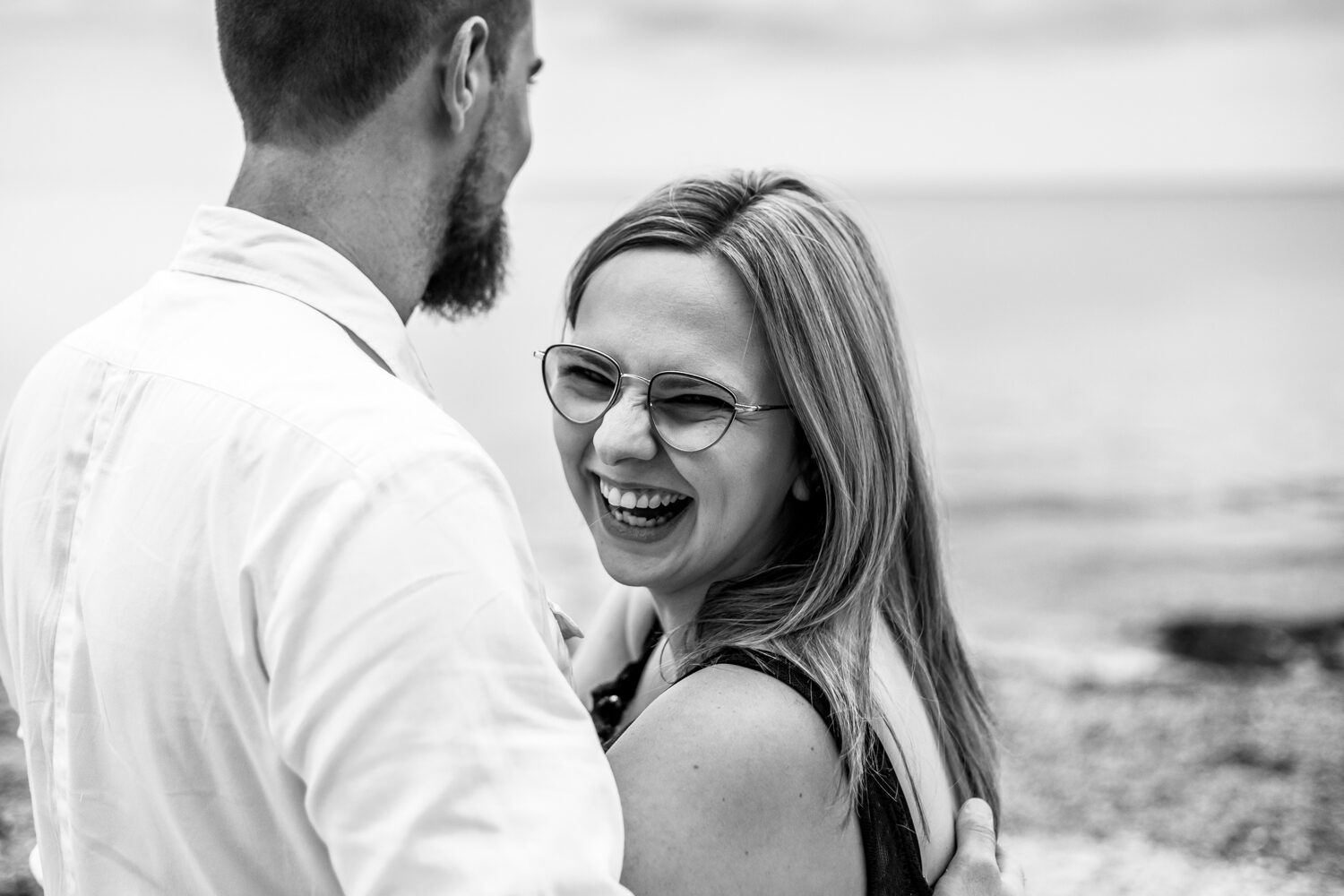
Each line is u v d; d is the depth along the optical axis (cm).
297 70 129
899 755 141
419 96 136
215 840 113
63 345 133
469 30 136
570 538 1048
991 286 2573
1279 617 914
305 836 110
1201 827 552
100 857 119
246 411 113
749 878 123
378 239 137
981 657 838
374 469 106
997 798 188
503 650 105
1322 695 743
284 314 124
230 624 108
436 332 1692
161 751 112
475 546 107
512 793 101
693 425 141
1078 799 587
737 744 123
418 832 98
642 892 120
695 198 148
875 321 152
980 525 1230
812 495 152
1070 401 1725
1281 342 2036
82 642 118
